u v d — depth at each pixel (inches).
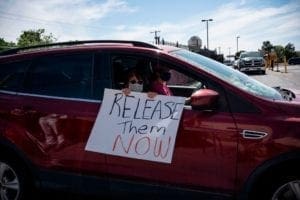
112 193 146.7
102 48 153.9
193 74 139.9
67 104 150.3
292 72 1279.5
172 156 136.1
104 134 145.0
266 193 130.4
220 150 130.3
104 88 148.7
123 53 151.1
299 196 126.2
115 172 144.3
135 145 141.3
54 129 150.6
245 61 1246.9
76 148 148.3
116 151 143.3
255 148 126.6
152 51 147.7
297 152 122.4
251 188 128.1
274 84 775.1
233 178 129.7
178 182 136.3
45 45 168.2
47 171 153.7
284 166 125.8
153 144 138.8
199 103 129.7
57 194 185.5
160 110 140.3
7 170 161.0
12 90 160.4
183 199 137.1
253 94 133.4
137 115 142.6
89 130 146.5
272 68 1446.9
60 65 157.6
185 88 180.1
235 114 130.9
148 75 154.0
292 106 129.5
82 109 148.1
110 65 151.3
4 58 165.9
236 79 147.3
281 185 127.7
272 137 125.2
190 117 134.9
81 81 152.6
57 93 154.1
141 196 142.6
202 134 132.3
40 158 153.6
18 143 155.3
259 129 126.6
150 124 140.3
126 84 151.7
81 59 155.3
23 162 157.8
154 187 139.6
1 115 157.6
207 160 132.0
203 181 133.3
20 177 158.4
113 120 144.6
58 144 150.4
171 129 136.7
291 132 124.2
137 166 141.0
